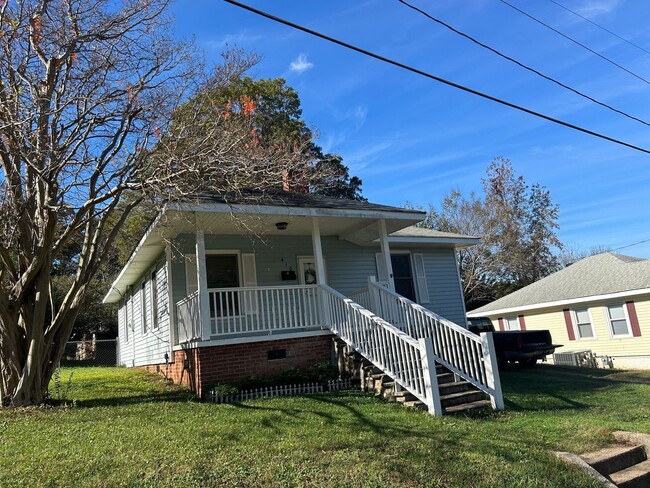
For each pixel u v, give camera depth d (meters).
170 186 8.51
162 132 9.65
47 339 8.98
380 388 9.07
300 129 25.84
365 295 12.30
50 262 8.77
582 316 22.69
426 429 6.81
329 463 5.43
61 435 6.50
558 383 11.54
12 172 8.55
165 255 12.52
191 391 10.21
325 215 11.27
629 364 20.56
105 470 5.14
